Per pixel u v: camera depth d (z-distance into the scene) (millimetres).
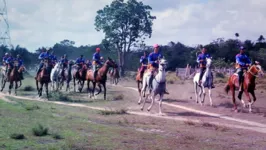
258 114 20000
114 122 16219
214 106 23125
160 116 18719
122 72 68750
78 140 11633
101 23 71562
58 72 31219
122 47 71688
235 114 19938
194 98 28000
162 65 19281
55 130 13172
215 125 15906
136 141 11969
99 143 11375
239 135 14039
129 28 71188
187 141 12312
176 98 27797
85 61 35438
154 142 11930
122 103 23984
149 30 72125
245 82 20797
